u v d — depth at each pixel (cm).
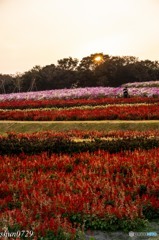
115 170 1769
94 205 1327
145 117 3612
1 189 1552
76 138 2458
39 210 1308
